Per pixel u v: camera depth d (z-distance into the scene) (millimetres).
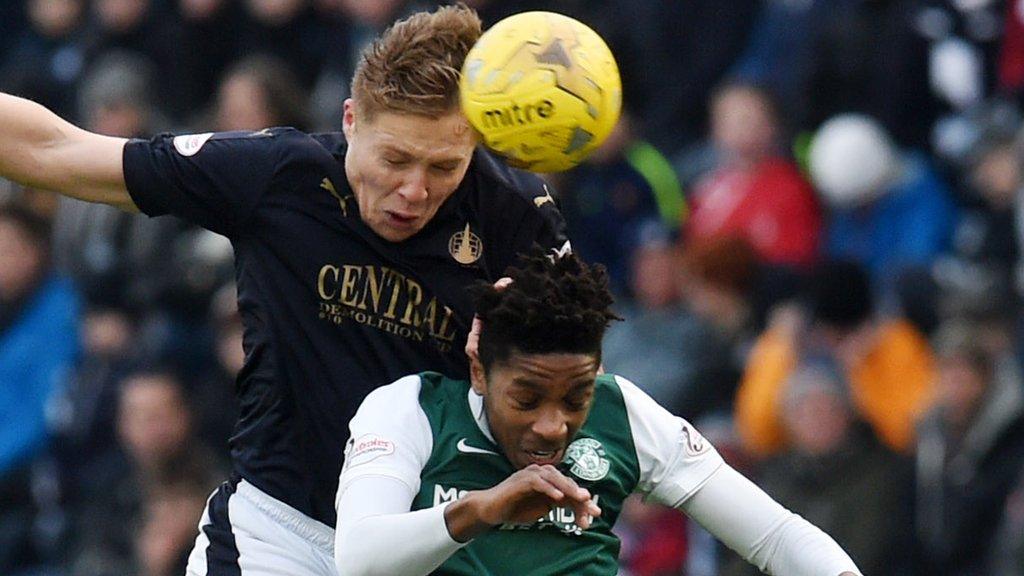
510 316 16094
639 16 41781
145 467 34094
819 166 37125
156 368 35688
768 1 41656
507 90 16578
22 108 17844
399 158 17109
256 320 18062
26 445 37438
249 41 43281
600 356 16422
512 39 16672
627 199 37406
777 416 31625
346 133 17859
